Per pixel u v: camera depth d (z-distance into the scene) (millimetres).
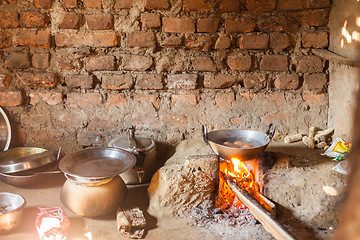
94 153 2133
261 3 2342
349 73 2127
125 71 2451
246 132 2211
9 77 2436
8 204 2002
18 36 2383
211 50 2420
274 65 2412
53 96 2465
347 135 2189
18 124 2496
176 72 2441
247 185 2098
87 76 2434
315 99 2457
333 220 1884
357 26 1975
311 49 2402
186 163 2031
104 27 2373
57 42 2391
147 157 2277
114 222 1979
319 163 2125
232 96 2469
